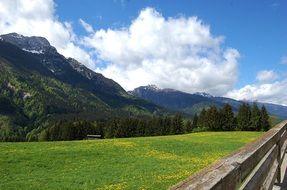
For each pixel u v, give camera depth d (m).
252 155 5.36
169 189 2.82
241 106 154.50
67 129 173.38
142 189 21.25
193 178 3.22
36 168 33.28
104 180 25.73
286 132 14.93
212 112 156.25
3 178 28.27
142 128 166.25
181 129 164.62
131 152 44.28
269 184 8.00
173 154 43.41
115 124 169.25
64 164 35.53
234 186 4.19
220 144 55.66
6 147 45.47
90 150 44.25
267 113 151.88
